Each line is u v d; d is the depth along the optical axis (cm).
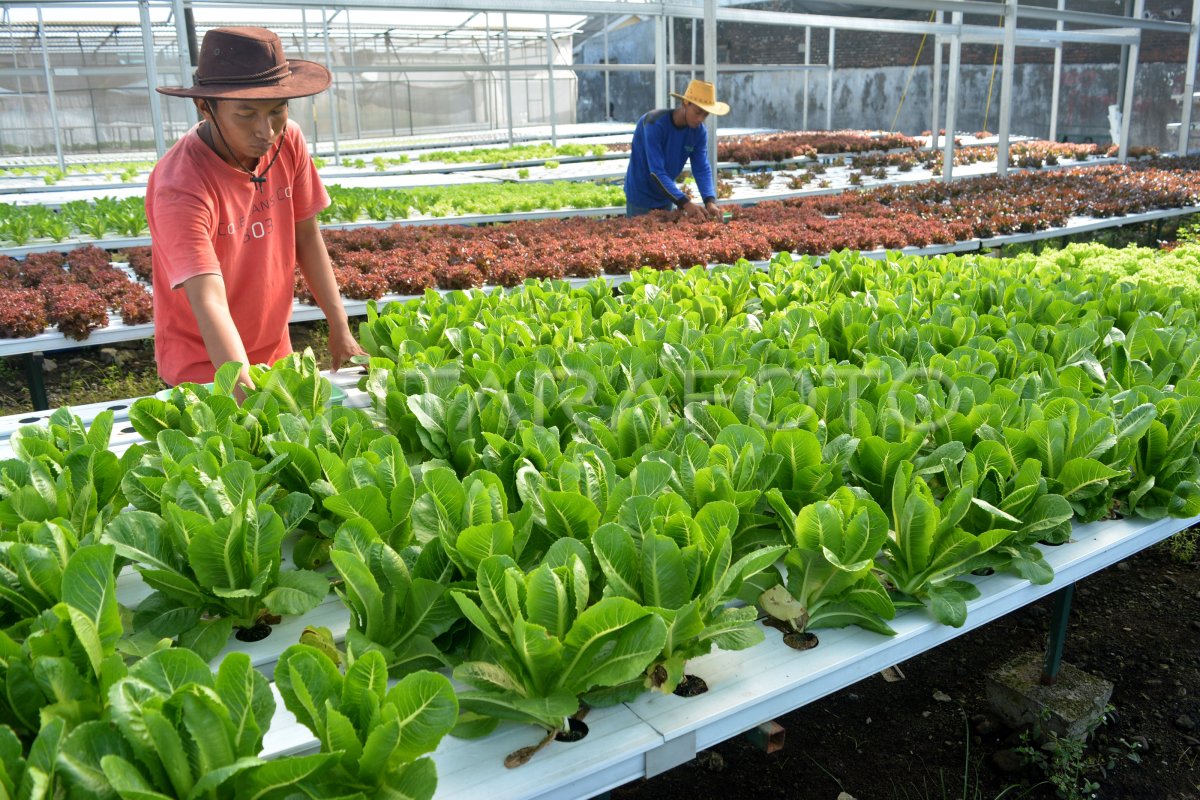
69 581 151
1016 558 219
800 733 316
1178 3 2120
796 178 1476
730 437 231
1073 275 502
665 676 175
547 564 169
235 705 136
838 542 195
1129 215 1012
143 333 532
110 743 128
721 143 2108
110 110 2347
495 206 1055
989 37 1538
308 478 226
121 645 173
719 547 178
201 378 352
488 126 3106
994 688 318
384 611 177
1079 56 2425
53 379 665
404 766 140
